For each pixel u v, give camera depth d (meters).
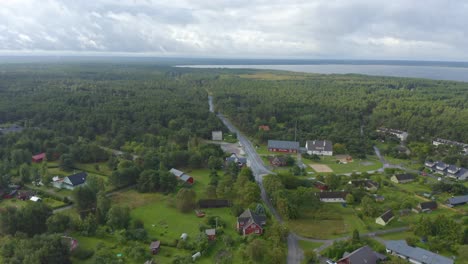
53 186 136.62
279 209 118.12
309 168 169.62
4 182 128.62
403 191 142.12
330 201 130.38
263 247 89.81
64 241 89.56
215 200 123.62
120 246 95.00
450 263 87.38
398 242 97.50
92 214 107.50
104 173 152.50
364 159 187.62
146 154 163.25
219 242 99.00
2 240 93.00
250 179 141.25
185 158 163.88
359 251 88.56
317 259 91.50
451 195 138.00
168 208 121.25
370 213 116.88
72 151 162.25
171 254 91.88
